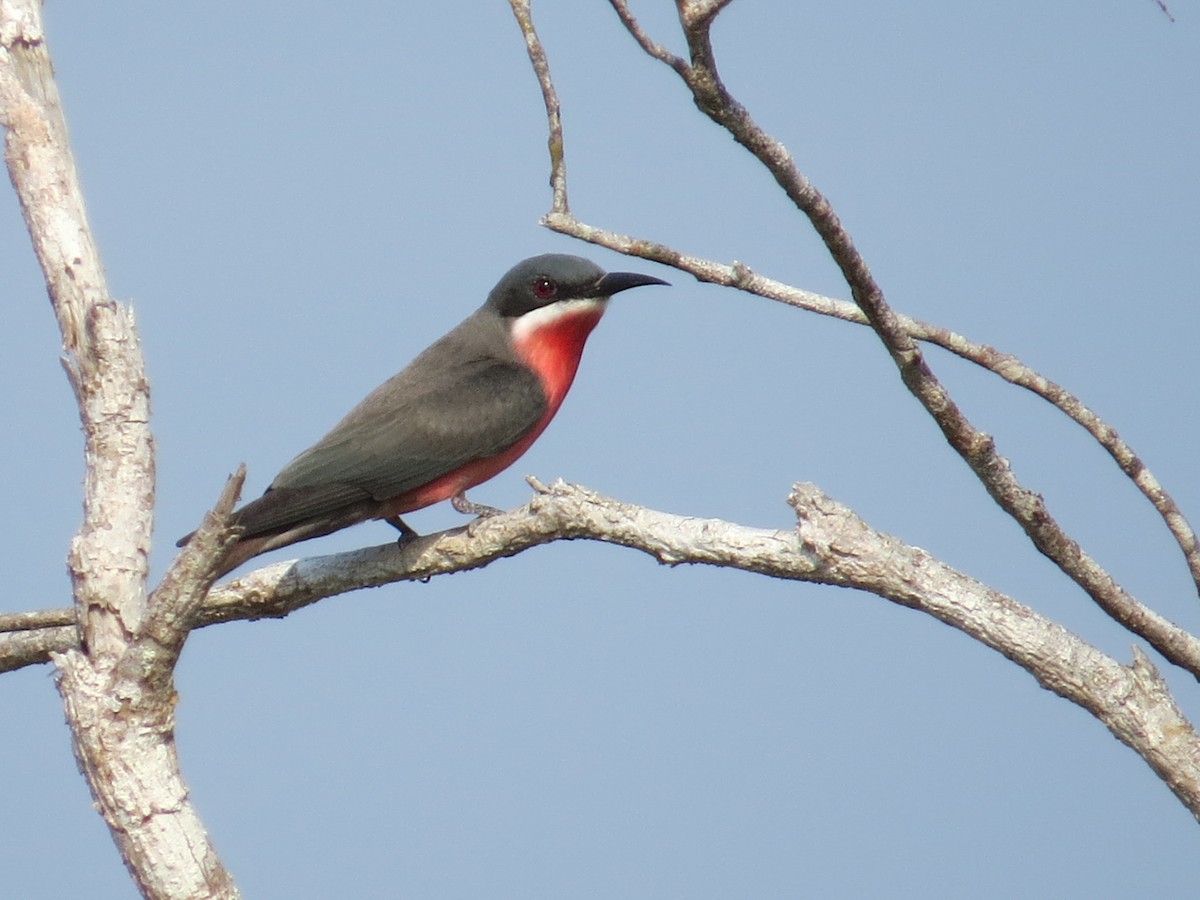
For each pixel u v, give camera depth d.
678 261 11.09
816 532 10.47
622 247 11.10
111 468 10.21
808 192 9.09
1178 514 10.65
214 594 13.48
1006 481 9.84
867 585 10.41
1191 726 9.65
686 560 11.25
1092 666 9.81
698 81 8.77
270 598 13.42
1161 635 10.04
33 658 12.79
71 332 10.31
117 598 9.93
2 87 10.60
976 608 10.10
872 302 9.53
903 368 9.69
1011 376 10.86
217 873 9.74
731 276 11.09
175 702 9.80
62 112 10.80
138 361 10.36
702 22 8.48
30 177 10.53
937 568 10.27
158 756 9.67
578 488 11.88
